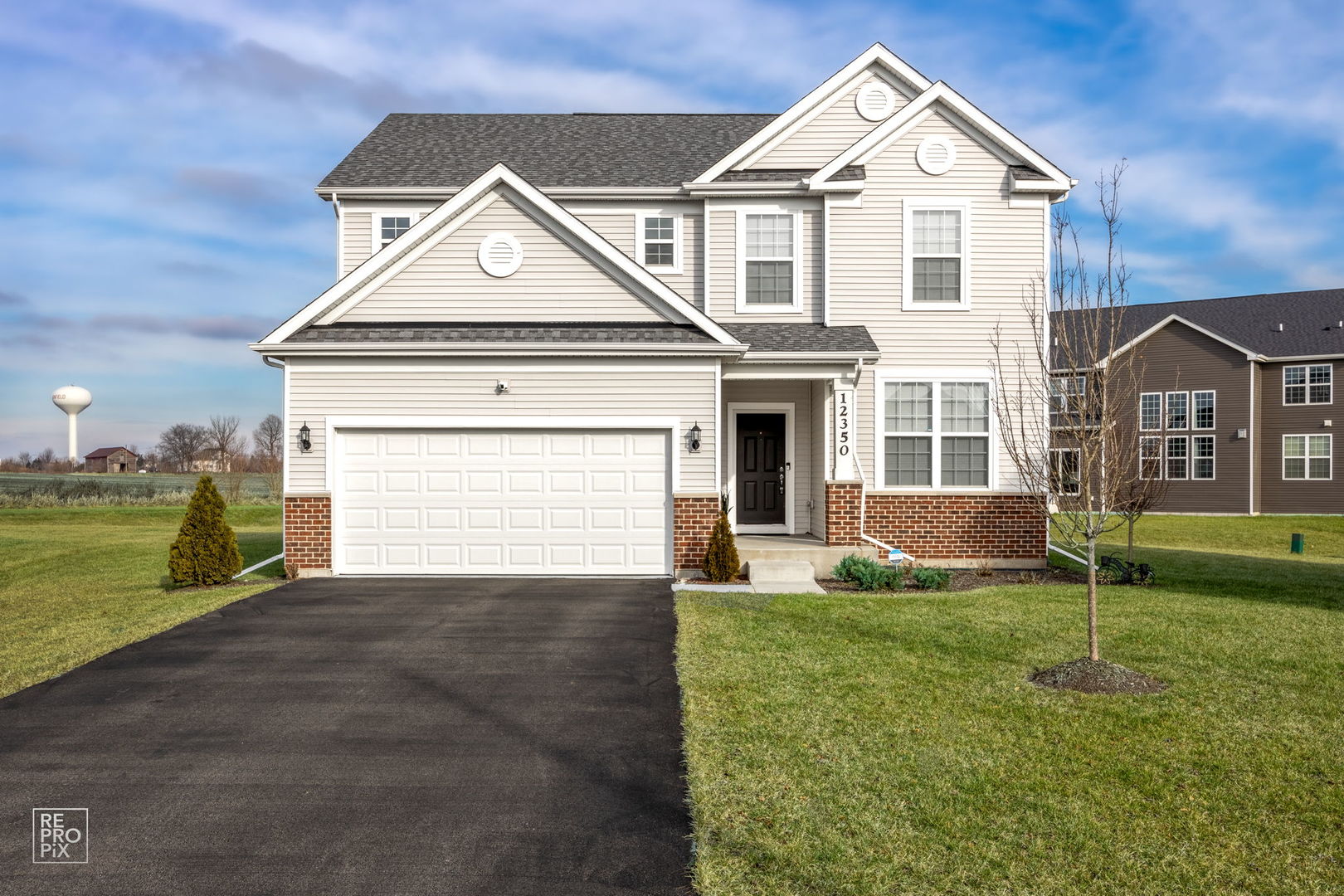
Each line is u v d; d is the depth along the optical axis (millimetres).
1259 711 7000
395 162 17562
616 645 9094
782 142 16656
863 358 14055
